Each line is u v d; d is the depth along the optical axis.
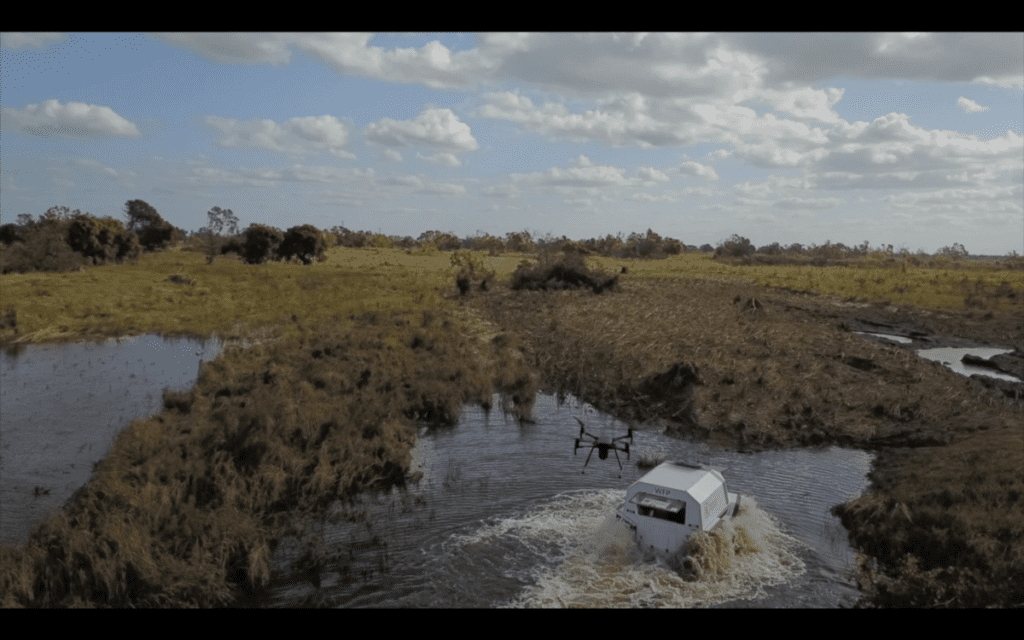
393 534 12.93
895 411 21.30
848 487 15.73
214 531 11.93
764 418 21.03
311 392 21.58
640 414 22.03
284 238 94.94
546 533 12.73
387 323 38.16
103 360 29.52
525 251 184.00
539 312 44.53
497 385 25.47
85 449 17.72
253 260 92.38
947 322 42.66
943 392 23.58
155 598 10.17
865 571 11.52
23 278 60.66
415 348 31.16
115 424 19.97
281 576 11.34
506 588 10.77
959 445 17.83
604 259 130.12
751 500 14.48
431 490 15.24
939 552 11.83
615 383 25.48
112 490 13.26
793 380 25.36
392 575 11.32
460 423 20.98
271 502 14.20
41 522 12.36
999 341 36.69
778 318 42.38
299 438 17.38
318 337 32.41
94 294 49.56
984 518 12.49
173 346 32.91
